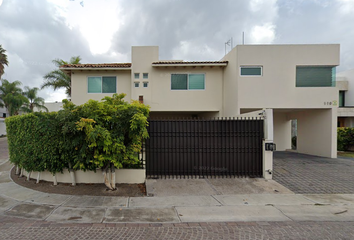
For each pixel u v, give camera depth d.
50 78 17.56
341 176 7.27
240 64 10.60
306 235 3.57
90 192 5.68
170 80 12.20
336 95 10.70
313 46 10.63
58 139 6.09
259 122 7.08
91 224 3.96
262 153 7.04
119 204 4.89
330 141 10.89
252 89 10.62
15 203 4.96
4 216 4.31
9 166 9.29
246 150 7.08
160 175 6.95
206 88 12.23
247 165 7.07
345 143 13.62
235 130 7.09
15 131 6.91
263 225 3.93
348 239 3.44
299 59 10.61
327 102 10.66
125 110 5.57
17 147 6.72
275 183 6.46
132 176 6.48
